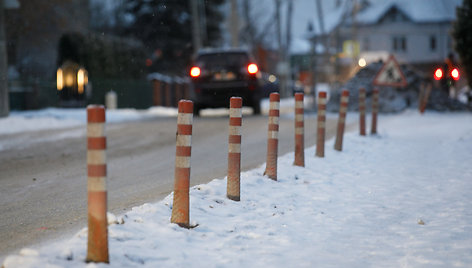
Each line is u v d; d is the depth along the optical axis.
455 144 19.02
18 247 7.93
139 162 16.44
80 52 43.38
